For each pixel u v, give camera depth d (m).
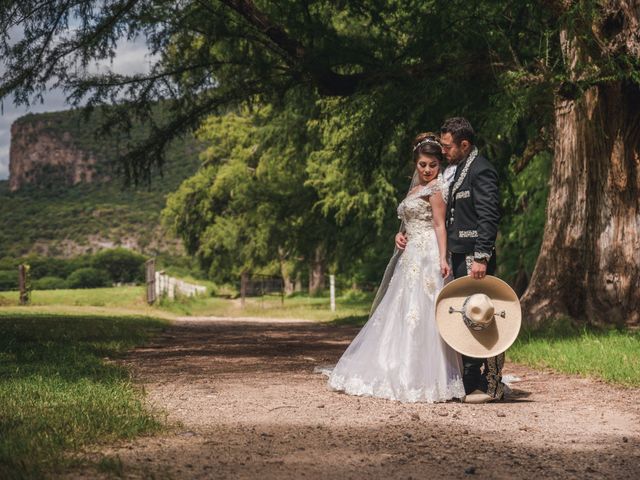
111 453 4.35
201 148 159.88
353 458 4.46
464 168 6.76
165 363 9.56
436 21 14.17
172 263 112.25
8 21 13.26
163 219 65.19
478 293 6.58
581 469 4.29
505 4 14.16
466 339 6.50
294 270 60.34
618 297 13.20
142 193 158.38
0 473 3.71
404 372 6.52
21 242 145.62
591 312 13.23
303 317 32.06
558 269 13.52
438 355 6.55
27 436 4.46
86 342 12.09
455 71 14.62
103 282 82.31
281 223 42.91
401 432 5.21
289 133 32.59
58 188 164.38
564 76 12.16
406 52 14.98
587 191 13.45
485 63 14.63
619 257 13.25
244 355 10.86
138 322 19.72
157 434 4.91
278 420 5.56
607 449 4.76
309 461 4.36
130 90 15.98
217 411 5.87
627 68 12.03
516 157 18.02
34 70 13.78
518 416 5.84
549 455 4.60
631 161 13.21
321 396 6.64
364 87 15.36
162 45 15.60
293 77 16.30
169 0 15.20
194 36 16.45
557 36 14.03
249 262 60.06
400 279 6.84
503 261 21.27
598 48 12.20
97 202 157.62
